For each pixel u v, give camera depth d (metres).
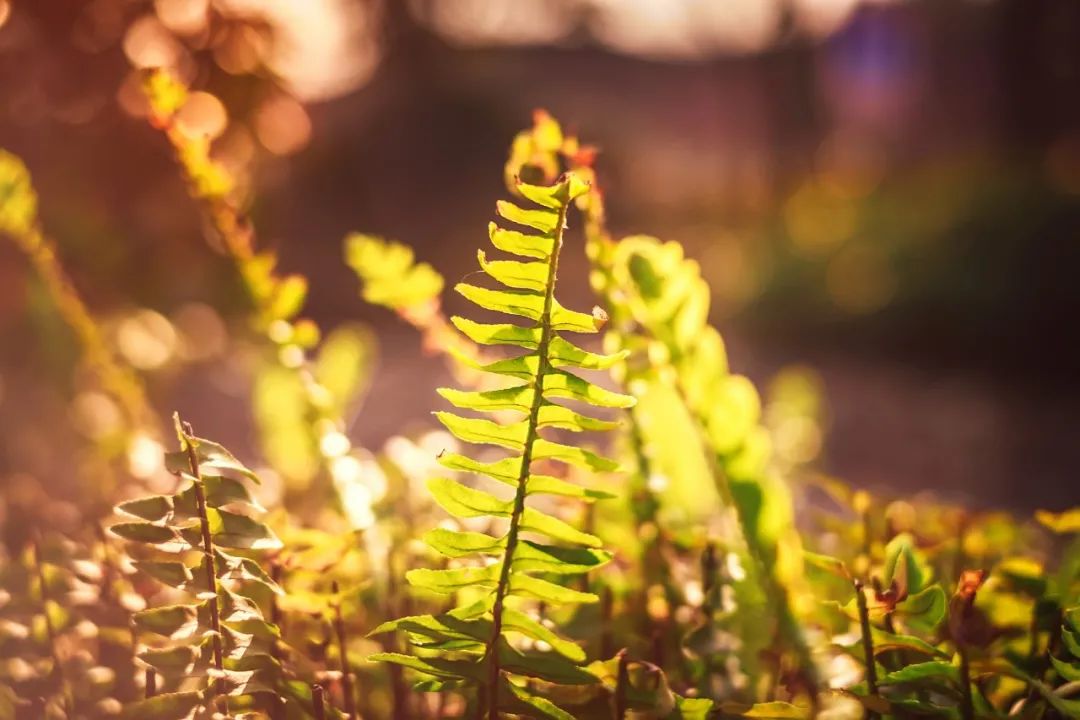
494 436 0.81
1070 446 8.38
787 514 0.94
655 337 0.96
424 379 9.88
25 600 0.93
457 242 16.28
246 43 4.14
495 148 17.86
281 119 4.48
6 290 2.81
